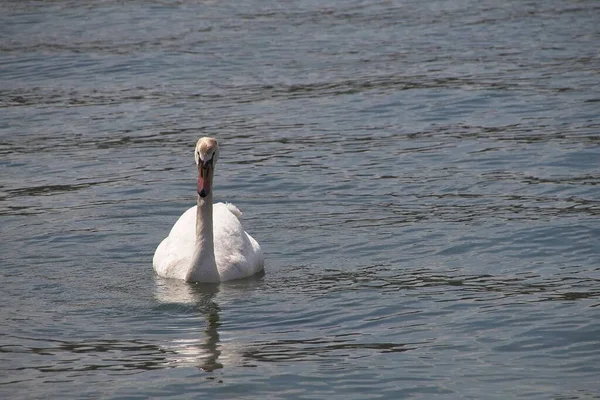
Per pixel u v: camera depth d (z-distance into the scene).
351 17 39.09
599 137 23.12
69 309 14.39
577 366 12.35
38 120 26.17
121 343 13.16
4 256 16.64
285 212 18.92
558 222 17.72
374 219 18.34
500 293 14.74
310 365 12.42
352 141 23.67
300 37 35.50
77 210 19.12
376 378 12.05
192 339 13.27
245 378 12.06
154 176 21.34
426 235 17.39
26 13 40.53
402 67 30.88
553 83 28.28
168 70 31.28
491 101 26.77
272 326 13.70
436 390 11.76
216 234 16.00
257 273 15.95
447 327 13.55
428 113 25.94
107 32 36.84
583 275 15.40
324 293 14.91
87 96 28.58
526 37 34.62
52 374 12.21
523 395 11.60
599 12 38.56
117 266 16.31
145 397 11.61
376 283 15.28
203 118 26.03
